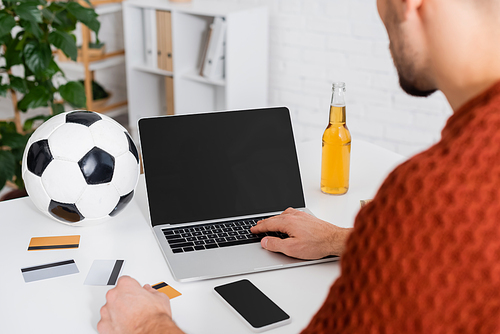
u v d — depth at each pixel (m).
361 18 2.73
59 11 2.12
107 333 0.78
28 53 2.03
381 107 2.83
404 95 2.73
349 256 0.47
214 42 2.90
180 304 0.87
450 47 0.48
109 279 0.94
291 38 3.01
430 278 0.42
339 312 0.47
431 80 0.53
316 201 1.27
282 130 1.26
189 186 1.17
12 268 0.96
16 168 2.14
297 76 3.06
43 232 1.10
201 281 0.94
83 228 1.12
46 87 2.19
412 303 0.42
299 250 0.99
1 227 1.11
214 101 3.37
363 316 0.45
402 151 2.84
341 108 1.26
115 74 3.96
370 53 2.77
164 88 3.55
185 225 1.13
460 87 0.50
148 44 3.20
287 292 0.91
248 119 1.24
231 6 2.95
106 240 1.07
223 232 1.10
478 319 0.41
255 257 1.00
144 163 1.15
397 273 0.43
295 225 1.03
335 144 1.27
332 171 1.29
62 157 1.03
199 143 1.20
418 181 0.43
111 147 1.06
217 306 0.87
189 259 0.99
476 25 0.47
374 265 0.44
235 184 1.20
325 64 2.94
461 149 0.43
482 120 0.44
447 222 0.41
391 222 0.44
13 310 0.84
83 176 1.04
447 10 0.48
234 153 1.21
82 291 0.90
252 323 0.81
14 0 1.95
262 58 3.05
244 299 0.87
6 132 2.12
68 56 2.05
